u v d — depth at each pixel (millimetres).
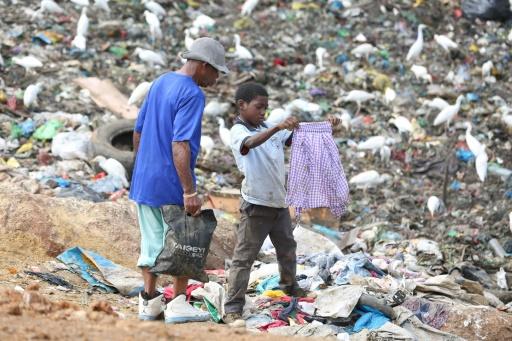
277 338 12984
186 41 36812
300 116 33312
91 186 25047
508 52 41500
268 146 15320
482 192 30562
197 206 13906
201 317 14828
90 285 17438
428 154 32656
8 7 39031
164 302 16016
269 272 18984
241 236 15547
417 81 38125
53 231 18672
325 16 43219
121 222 19609
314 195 15453
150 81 34875
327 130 15656
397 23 42875
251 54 37625
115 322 12945
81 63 35188
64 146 27375
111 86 33188
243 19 42156
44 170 26312
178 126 13703
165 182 14000
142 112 14500
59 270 17750
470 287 20000
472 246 26641
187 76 14133
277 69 37969
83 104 31781
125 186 25609
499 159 33156
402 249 24859
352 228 26938
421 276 21938
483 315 16406
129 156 26891
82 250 18281
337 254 21578
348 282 19000
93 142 27516
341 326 15969
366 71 38281
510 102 37469
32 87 30688
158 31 37844
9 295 13922
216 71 14406
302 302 16578
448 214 28750
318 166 15469
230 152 30453
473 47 41656
